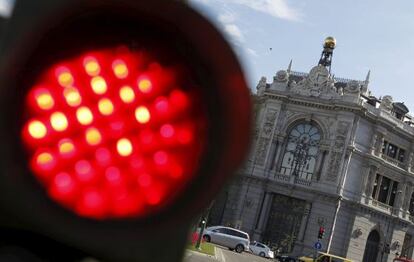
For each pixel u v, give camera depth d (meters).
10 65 0.88
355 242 66.38
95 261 0.95
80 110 0.93
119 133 0.94
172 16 0.93
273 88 69.19
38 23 0.90
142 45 0.95
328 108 67.06
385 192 71.06
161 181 0.94
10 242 0.93
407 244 73.19
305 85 68.50
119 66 0.95
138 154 0.94
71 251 0.95
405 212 72.12
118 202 0.92
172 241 0.94
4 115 0.87
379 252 69.69
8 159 0.87
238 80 0.94
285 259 59.81
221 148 0.94
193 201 0.94
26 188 0.88
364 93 68.38
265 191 67.00
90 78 0.94
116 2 0.92
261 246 54.12
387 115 68.75
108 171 0.93
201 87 0.95
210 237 45.66
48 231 0.89
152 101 0.95
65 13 0.91
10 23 0.91
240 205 66.62
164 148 0.95
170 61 0.96
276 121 68.06
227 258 32.28
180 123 0.95
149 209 0.93
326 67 74.94
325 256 39.72
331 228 64.31
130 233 0.91
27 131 0.90
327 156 66.19
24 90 0.90
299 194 66.00
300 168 66.94
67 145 0.92
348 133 65.56
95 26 0.95
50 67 0.92
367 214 67.69
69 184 0.91
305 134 67.81
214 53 0.94
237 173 0.94
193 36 0.94
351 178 66.19
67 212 0.89
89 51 0.94
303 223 65.31
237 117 0.94
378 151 68.50
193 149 0.94
